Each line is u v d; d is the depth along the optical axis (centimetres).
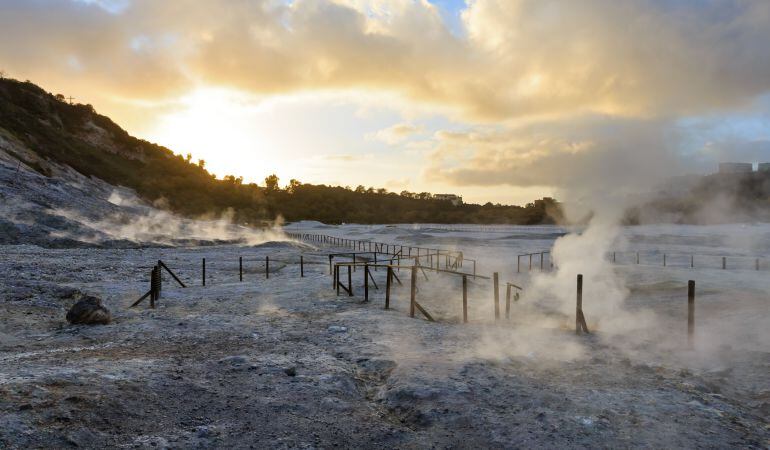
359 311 1380
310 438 548
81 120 12275
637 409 625
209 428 559
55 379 654
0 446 463
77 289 1566
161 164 14450
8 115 8362
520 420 592
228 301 1548
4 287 1485
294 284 1967
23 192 4028
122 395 621
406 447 534
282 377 742
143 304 1491
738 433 560
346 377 758
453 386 695
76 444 493
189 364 798
